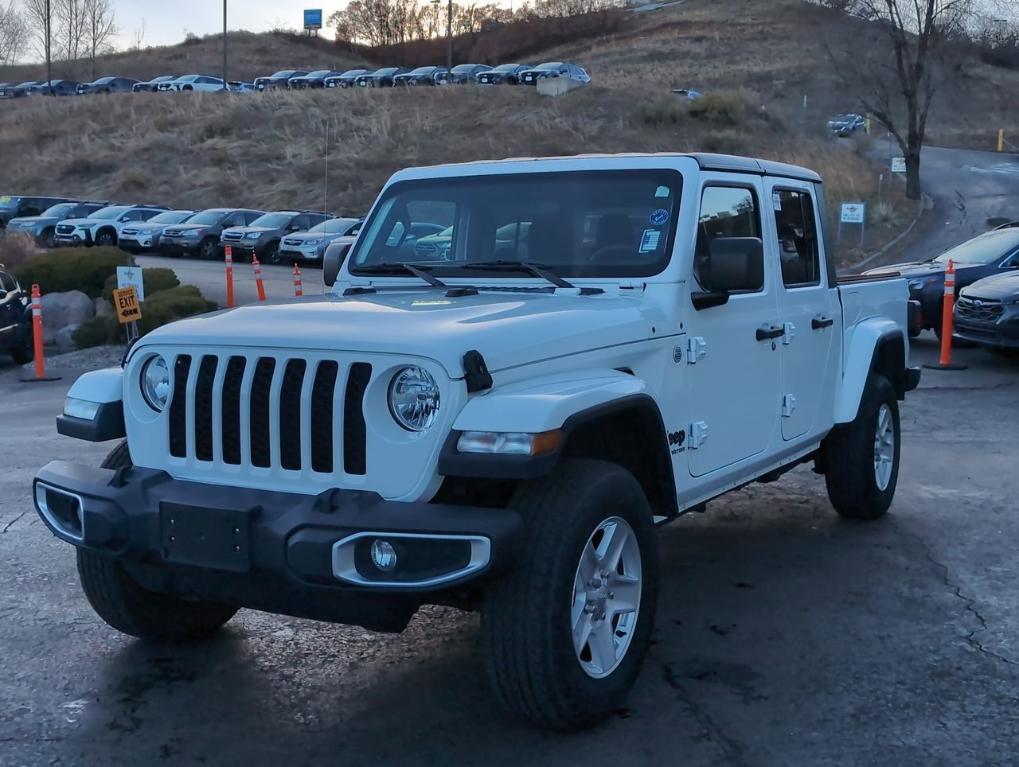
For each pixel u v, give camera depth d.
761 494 7.81
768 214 5.57
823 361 6.19
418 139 51.03
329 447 3.84
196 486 4.01
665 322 4.66
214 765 3.91
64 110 62.19
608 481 4.01
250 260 32.75
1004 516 7.12
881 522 7.02
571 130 50.81
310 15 106.50
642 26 116.50
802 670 4.68
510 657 3.79
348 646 5.05
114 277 19.53
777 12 111.12
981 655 4.84
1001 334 13.18
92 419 4.38
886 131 59.56
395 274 5.27
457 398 3.70
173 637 4.96
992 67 79.31
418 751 3.99
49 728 4.20
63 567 6.12
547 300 4.61
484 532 3.53
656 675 4.63
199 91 64.62
